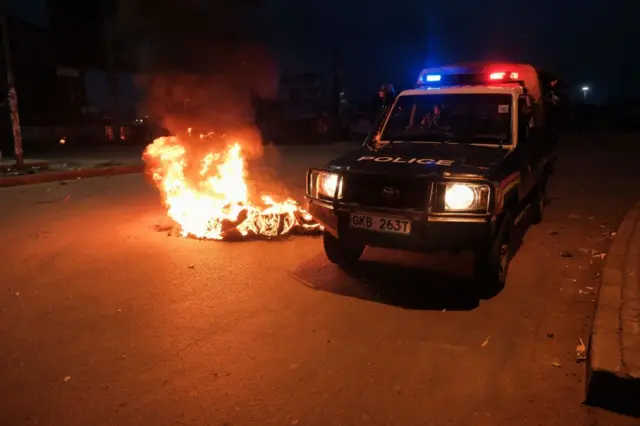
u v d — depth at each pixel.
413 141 6.36
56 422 3.28
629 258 5.65
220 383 3.72
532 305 5.14
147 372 3.87
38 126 25.77
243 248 7.03
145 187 12.52
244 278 5.87
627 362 3.46
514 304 5.17
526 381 3.76
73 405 3.46
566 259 6.62
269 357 4.09
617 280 4.96
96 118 28.83
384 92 7.02
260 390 3.63
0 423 3.27
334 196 5.31
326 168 5.54
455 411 3.40
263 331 4.54
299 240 7.42
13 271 6.11
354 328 4.62
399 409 3.42
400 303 5.20
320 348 4.24
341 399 3.53
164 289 5.52
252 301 5.21
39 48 27.67
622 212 9.48
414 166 5.11
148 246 7.12
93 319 4.78
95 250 6.95
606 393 3.41
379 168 5.18
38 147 24.48
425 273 6.08
